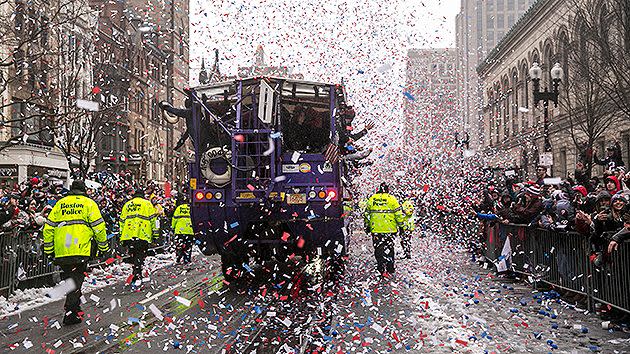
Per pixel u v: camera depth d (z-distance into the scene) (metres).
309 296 10.13
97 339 7.05
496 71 56.38
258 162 10.16
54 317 8.53
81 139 21.38
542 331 7.26
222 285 11.67
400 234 16.75
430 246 21.48
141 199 11.80
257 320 8.12
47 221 7.99
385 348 6.45
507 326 7.57
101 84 28.81
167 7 50.22
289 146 10.55
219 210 10.49
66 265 7.99
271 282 11.88
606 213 7.91
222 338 7.06
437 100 47.03
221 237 10.64
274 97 10.36
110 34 33.31
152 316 8.46
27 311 9.10
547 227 10.09
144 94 43.38
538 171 14.73
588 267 8.45
